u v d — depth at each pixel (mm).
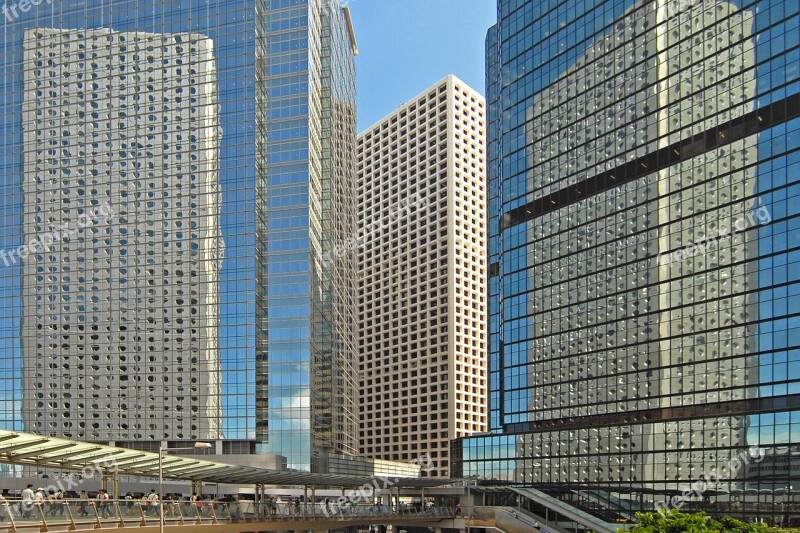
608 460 95500
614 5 104812
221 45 143375
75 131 147000
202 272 136750
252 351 132750
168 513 46125
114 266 141250
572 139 109625
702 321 87000
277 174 140375
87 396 137750
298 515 64812
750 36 85375
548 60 115750
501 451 114312
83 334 140375
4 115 150750
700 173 89625
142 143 143625
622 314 98062
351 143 185000
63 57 149875
